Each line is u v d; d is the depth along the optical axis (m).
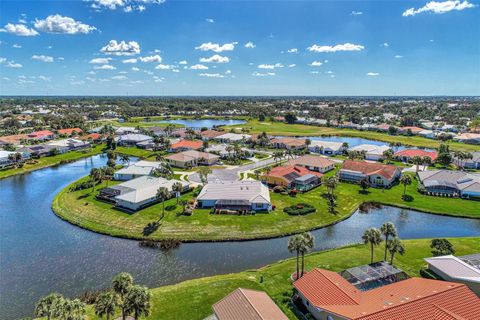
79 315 35.56
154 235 68.44
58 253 62.28
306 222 75.81
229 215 78.00
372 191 99.44
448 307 39.12
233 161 137.50
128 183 93.12
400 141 193.00
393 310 37.66
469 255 55.75
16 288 51.75
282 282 51.66
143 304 35.66
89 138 179.12
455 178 102.50
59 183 108.00
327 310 39.66
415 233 72.88
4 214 81.00
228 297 42.28
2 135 194.75
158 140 161.88
